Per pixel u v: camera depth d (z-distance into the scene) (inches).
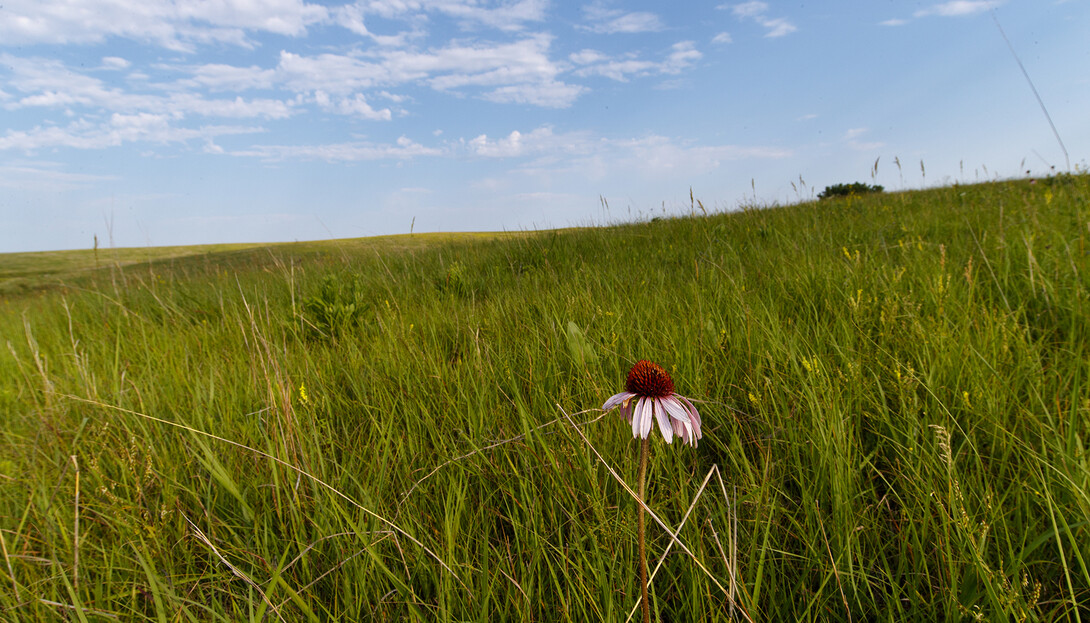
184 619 56.1
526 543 64.7
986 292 125.6
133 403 104.8
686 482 70.0
